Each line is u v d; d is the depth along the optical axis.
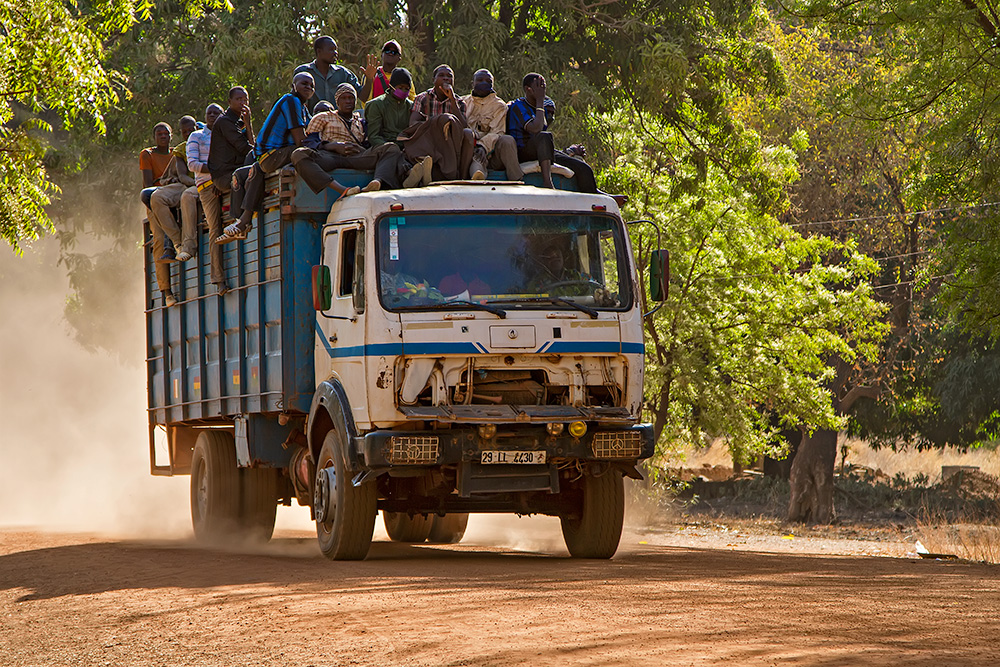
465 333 25.31
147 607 20.16
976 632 16.19
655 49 65.38
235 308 31.80
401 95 29.09
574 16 69.00
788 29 107.44
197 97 73.56
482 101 29.81
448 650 15.19
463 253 25.92
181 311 35.97
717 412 76.06
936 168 51.56
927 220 101.94
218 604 19.88
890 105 52.59
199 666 15.54
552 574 23.11
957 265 51.38
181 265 35.78
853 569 25.98
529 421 25.25
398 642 15.84
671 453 80.00
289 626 17.50
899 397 112.62
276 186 28.97
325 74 35.16
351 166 28.19
